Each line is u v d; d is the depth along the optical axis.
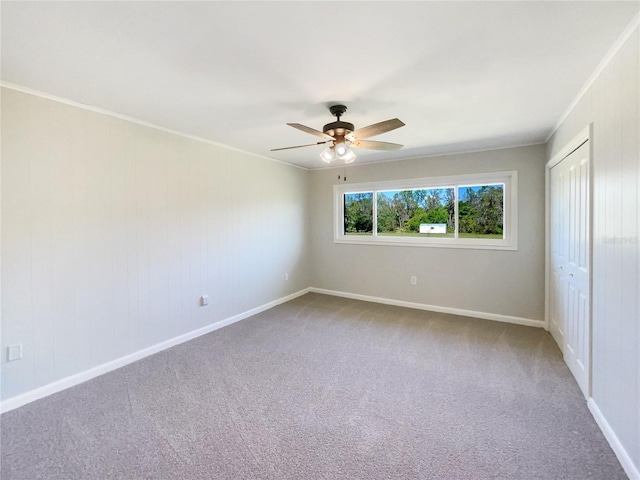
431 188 4.47
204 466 1.65
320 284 5.46
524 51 1.74
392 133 3.31
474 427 1.94
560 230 2.99
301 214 5.29
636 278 1.52
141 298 2.95
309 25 1.50
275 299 4.72
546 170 3.53
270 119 2.86
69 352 2.45
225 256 3.85
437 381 2.50
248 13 1.41
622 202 1.66
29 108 2.21
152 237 3.03
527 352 3.02
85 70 1.94
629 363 1.59
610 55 1.75
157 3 1.33
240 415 2.08
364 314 4.27
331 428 1.94
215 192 3.70
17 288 2.18
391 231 4.83
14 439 1.85
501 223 4.00
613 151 1.75
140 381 2.52
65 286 2.42
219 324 3.76
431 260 4.43
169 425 1.98
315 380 2.53
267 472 1.61
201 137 3.46
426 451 1.75
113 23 1.47
